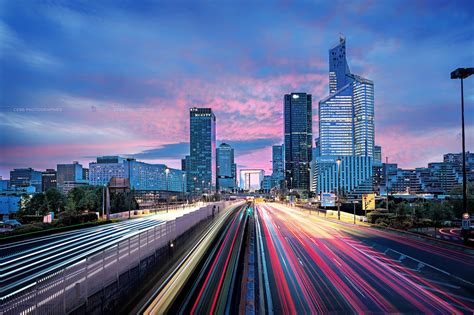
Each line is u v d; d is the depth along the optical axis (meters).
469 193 68.81
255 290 21.30
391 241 40.53
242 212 98.88
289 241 41.16
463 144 37.00
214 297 19.92
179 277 24.64
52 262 25.02
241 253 33.69
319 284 22.58
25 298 11.62
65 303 13.28
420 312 17.42
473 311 17.52
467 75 37.16
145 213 84.69
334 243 39.25
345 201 146.25
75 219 52.41
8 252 29.27
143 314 17.41
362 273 25.36
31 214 76.00
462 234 36.78
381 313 17.34
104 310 16.27
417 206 77.81
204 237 46.19
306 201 159.25
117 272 17.98
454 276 24.31
